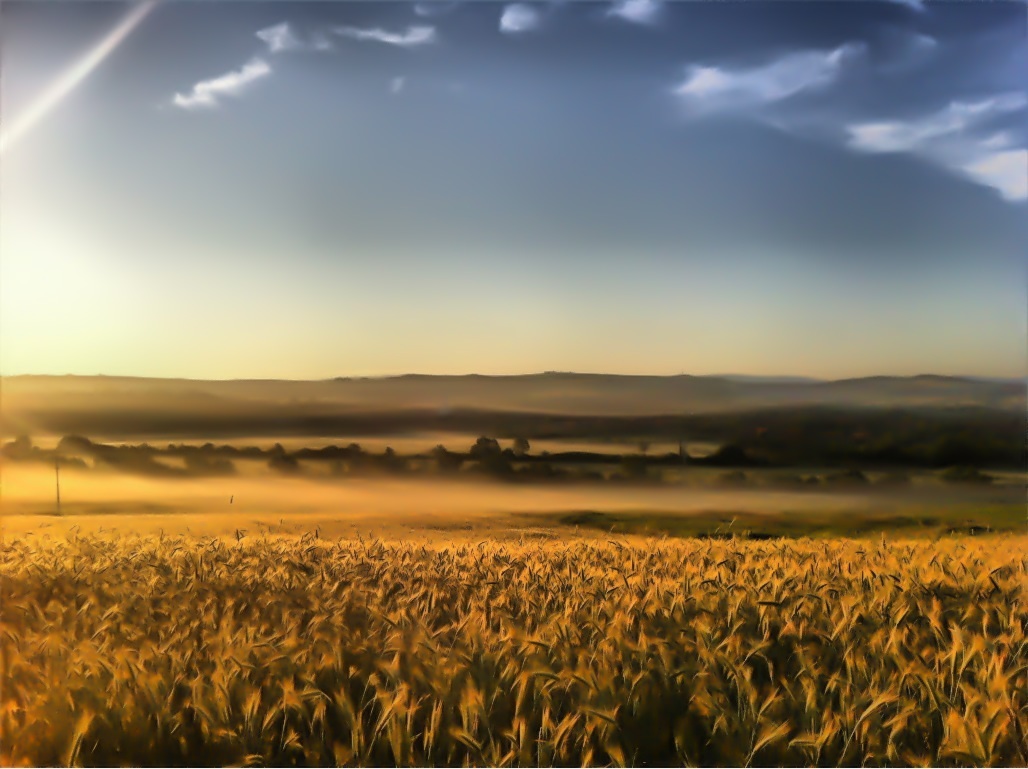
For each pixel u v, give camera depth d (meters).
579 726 3.13
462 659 3.35
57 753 3.20
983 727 2.93
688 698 3.26
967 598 4.36
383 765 2.96
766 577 4.79
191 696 3.30
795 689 3.32
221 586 4.96
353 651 3.54
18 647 3.79
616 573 4.98
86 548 6.46
